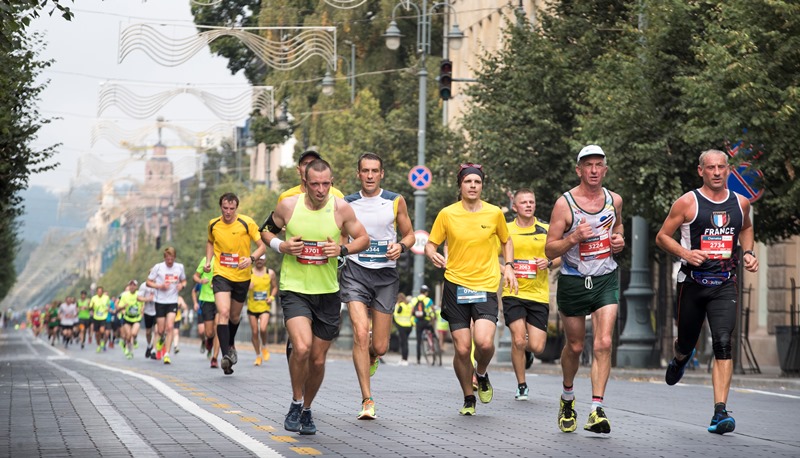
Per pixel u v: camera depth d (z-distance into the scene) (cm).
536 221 3181
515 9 6544
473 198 2555
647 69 4922
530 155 6244
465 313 2600
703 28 4856
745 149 4262
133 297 6419
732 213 2312
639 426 2467
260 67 10512
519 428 2392
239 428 2339
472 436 2242
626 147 4975
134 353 7488
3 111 4247
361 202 2525
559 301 2302
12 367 4856
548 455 1977
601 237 2261
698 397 3359
